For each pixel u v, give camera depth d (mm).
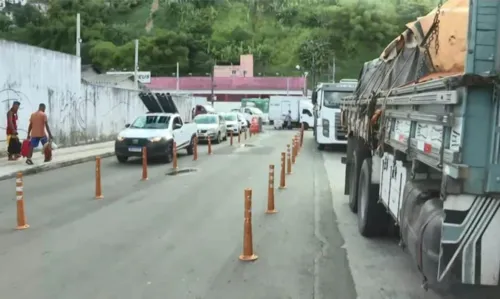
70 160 16328
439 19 5242
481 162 3230
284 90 85812
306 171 14977
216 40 127188
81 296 4883
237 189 11422
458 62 4883
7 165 14562
